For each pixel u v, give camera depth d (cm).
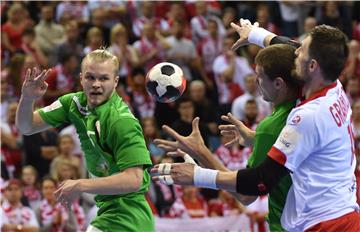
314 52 1118
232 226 2436
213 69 3334
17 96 2923
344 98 1150
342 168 1128
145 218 1281
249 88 2981
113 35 3159
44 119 1319
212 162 1240
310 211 1122
